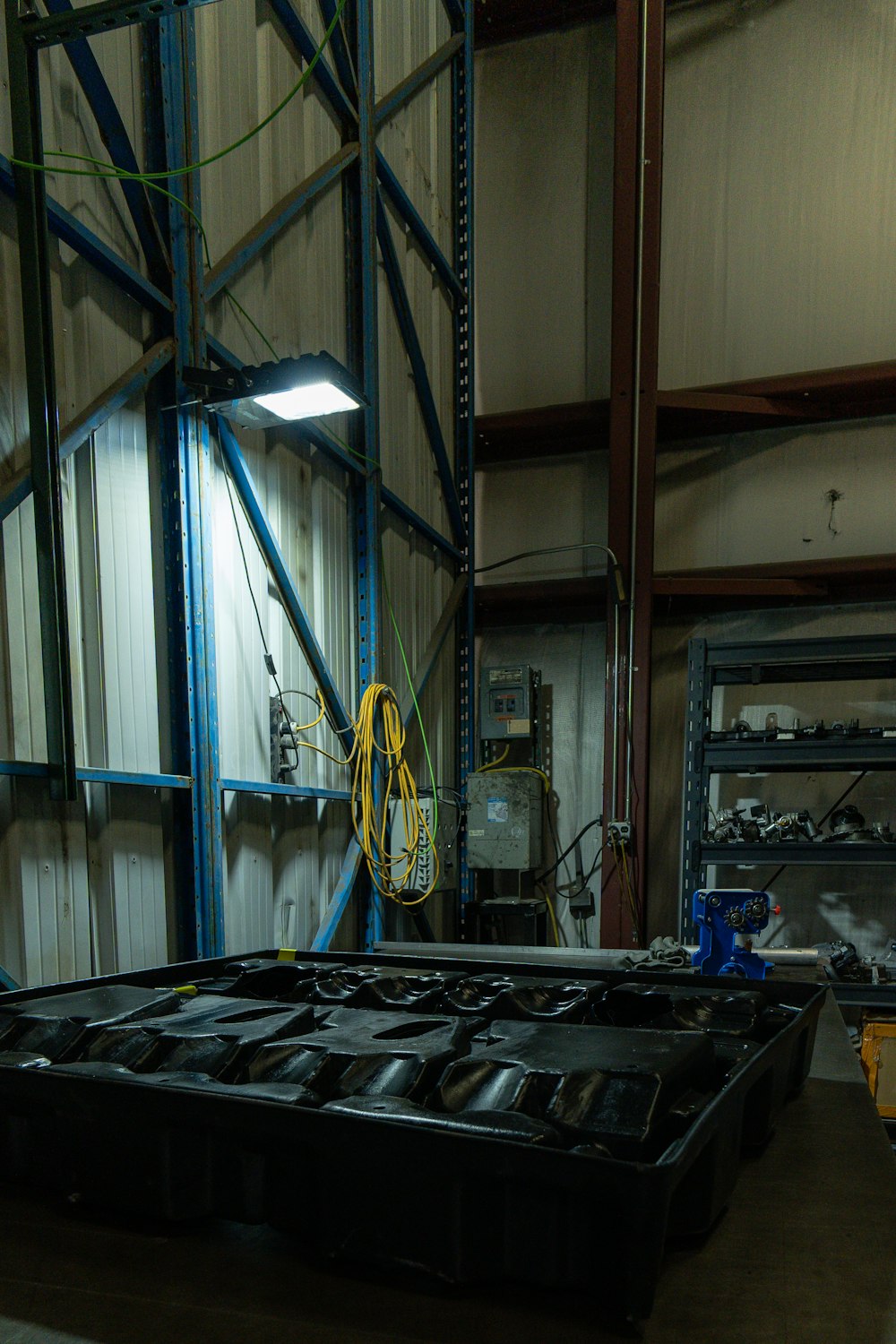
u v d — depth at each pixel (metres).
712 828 3.58
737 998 0.96
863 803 3.57
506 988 1.01
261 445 2.39
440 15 3.74
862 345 3.63
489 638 4.21
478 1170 0.53
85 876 1.72
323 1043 0.75
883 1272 0.58
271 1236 0.65
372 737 2.87
